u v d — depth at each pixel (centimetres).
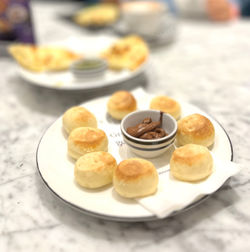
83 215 26
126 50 53
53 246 24
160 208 23
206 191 24
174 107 35
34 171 32
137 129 30
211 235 24
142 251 23
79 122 33
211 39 67
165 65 57
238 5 91
